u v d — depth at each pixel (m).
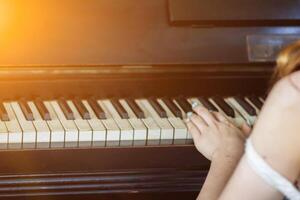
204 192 1.23
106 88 1.54
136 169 1.40
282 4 1.64
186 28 1.59
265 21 1.62
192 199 1.46
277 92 1.01
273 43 1.62
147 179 1.41
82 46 1.53
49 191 1.37
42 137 1.35
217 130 1.32
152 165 1.40
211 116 1.35
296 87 0.99
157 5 1.59
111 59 1.54
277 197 1.02
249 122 1.47
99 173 1.38
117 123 1.41
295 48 1.05
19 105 1.46
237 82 1.60
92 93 1.54
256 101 1.57
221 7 1.60
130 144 1.39
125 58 1.55
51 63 1.51
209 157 1.30
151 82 1.56
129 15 1.57
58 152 1.36
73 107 1.46
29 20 1.52
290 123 0.99
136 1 1.58
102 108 1.46
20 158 1.34
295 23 1.64
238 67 1.60
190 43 1.59
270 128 1.00
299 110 0.98
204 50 1.59
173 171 1.41
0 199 1.36
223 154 1.27
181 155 1.41
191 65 1.58
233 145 1.28
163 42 1.57
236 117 1.48
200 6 1.59
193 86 1.59
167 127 1.41
